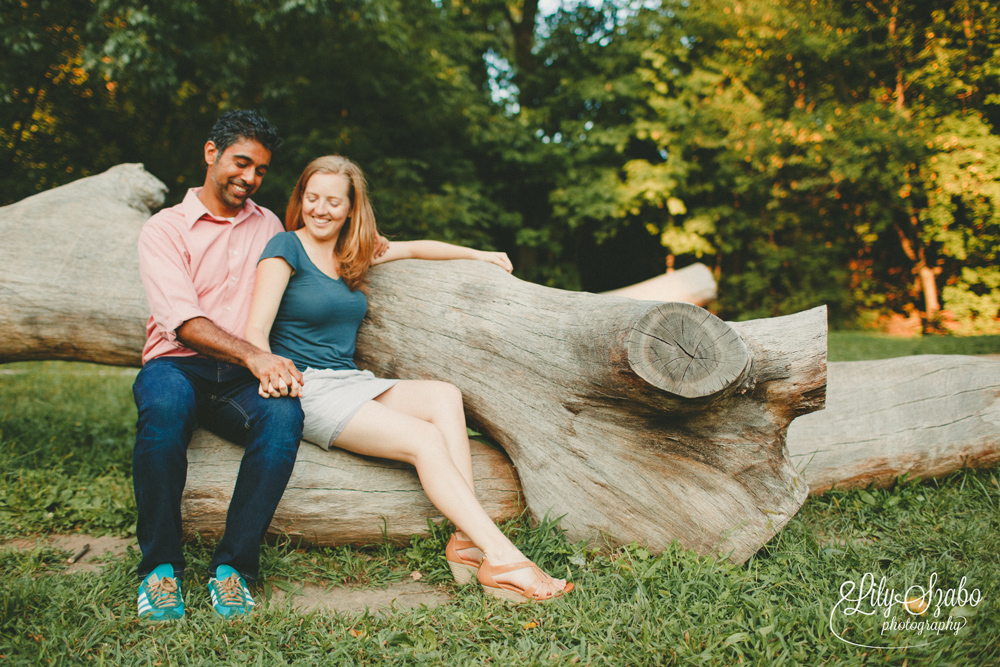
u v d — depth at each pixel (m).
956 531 2.45
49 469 3.22
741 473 2.26
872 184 11.57
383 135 11.11
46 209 3.39
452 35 11.46
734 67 11.89
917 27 10.77
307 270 2.41
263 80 9.06
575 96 13.33
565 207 13.44
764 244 13.55
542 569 2.22
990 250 12.11
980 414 3.04
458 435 2.31
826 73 11.45
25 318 3.12
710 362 1.99
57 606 1.89
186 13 7.07
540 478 2.43
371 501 2.42
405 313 2.81
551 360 2.35
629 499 2.30
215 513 2.36
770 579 2.05
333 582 2.22
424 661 1.68
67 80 8.03
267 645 1.74
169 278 2.22
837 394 3.06
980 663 1.65
